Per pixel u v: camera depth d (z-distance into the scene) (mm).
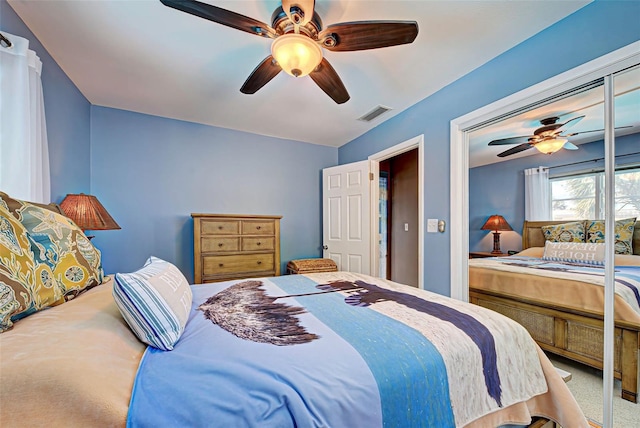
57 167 2047
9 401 566
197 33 1706
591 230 1647
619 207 1459
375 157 3373
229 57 1957
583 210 1687
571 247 1755
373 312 1255
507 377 1057
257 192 3654
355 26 1349
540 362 1162
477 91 2096
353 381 759
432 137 2504
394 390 789
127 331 897
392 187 4625
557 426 1242
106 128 2809
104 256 2795
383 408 756
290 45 1454
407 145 2811
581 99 1624
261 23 1392
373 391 759
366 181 3471
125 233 2895
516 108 1837
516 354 1108
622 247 1468
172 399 642
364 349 893
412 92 2475
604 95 1444
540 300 1961
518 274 2100
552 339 1891
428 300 1460
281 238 3836
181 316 1008
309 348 880
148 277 997
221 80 2271
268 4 1485
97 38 1747
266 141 3732
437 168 2449
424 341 969
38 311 884
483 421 972
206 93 2504
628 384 1463
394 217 4582
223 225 2877
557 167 1834
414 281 4141
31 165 1469
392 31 1379
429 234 2518
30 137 1454
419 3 1471
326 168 3977
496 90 1955
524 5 1485
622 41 1354
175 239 3137
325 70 1744
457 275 2256
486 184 2283
